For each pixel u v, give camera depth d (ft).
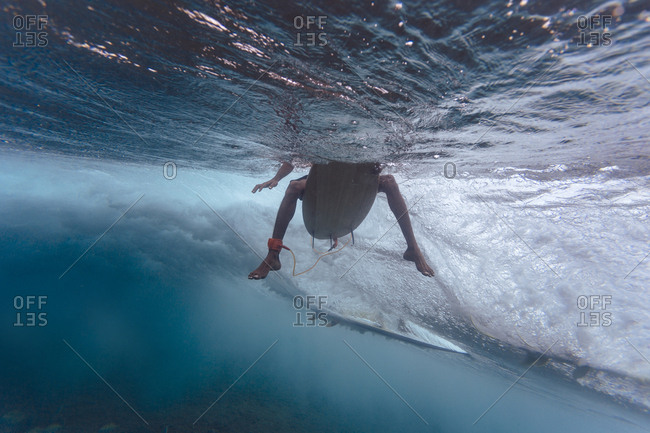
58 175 28.45
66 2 6.12
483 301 14.29
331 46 6.20
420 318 15.64
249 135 12.78
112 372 23.39
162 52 7.57
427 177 15.90
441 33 5.46
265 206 20.43
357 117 9.61
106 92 10.64
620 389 14.07
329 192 10.77
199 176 22.95
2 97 12.09
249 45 6.66
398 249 16.02
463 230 15.40
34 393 18.94
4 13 6.44
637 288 12.96
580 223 14.69
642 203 14.25
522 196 15.60
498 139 11.15
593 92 7.41
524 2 4.73
